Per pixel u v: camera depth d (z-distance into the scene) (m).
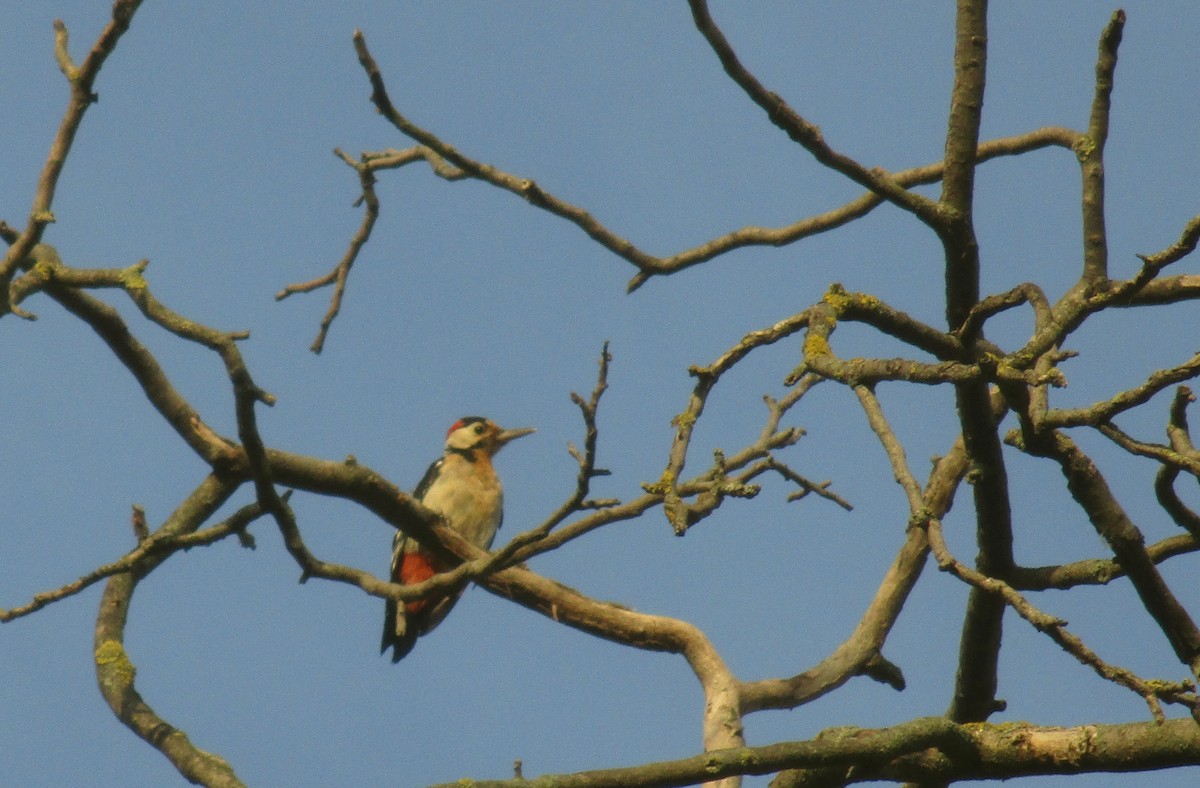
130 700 9.78
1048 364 7.78
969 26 8.79
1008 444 8.30
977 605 9.27
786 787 9.15
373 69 9.77
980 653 9.48
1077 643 6.47
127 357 10.04
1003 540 9.12
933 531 7.00
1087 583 8.99
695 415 8.38
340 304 12.33
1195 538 8.47
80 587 8.32
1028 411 7.94
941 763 8.54
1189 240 7.22
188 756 9.22
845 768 8.98
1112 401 7.54
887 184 8.73
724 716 10.30
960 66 8.77
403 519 11.12
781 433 11.58
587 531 9.31
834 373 7.84
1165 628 8.40
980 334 8.86
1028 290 8.48
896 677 11.22
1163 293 9.47
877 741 8.10
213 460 10.44
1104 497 8.24
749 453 11.40
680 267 11.44
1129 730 8.06
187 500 10.69
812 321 8.34
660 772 7.70
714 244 11.55
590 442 8.12
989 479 8.91
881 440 7.45
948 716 9.93
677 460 8.16
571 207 11.04
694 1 8.11
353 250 12.37
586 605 11.11
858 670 11.09
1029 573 9.20
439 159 12.60
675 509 7.58
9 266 8.96
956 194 8.71
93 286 9.27
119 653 10.13
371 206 12.34
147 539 8.48
